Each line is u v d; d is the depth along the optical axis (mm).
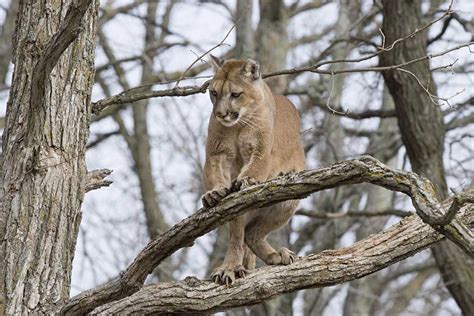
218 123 12273
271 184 9750
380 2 19594
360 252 10711
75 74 10961
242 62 12648
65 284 10562
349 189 24312
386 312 29500
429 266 27625
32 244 10484
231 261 11430
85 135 11000
